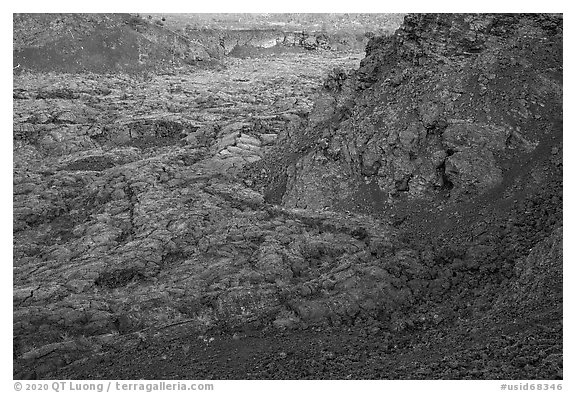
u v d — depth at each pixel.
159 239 21.69
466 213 19.55
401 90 24.03
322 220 21.42
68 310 17.58
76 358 15.86
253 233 21.27
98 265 20.12
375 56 27.80
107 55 59.03
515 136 20.52
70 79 52.44
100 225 23.88
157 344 16.28
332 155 23.94
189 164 31.17
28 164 34.38
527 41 22.58
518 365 12.66
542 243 16.69
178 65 64.94
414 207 20.78
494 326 14.58
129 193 27.62
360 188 22.42
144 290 18.73
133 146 38.00
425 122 21.86
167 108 45.50
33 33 57.00
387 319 16.36
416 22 24.62
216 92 51.94
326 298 17.12
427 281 17.31
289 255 19.42
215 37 81.25
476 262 17.58
